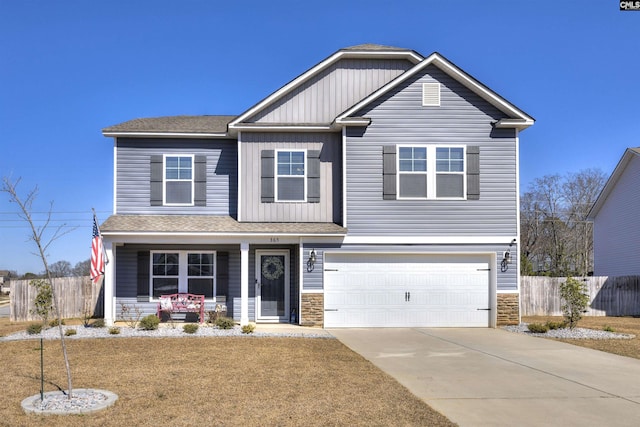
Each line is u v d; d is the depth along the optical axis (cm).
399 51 1922
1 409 815
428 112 1825
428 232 1814
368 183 1811
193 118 2198
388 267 1834
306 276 1802
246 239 1775
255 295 1916
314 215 1875
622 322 2094
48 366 1123
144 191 1920
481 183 1828
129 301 1905
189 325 1609
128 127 1917
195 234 1745
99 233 1616
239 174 1867
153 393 908
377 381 1012
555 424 774
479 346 1449
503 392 952
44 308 1719
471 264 1848
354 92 1928
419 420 776
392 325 1827
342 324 1816
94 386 955
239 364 1154
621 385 1010
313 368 1121
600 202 3194
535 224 4603
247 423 757
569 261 3962
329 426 747
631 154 2858
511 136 1836
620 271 3009
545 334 1655
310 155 1881
